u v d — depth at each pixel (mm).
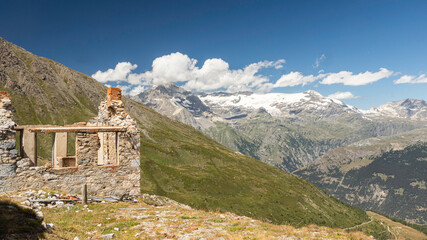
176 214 21188
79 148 23984
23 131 23078
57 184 22609
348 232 18875
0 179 20453
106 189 24750
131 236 15352
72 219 17688
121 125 26688
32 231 13570
